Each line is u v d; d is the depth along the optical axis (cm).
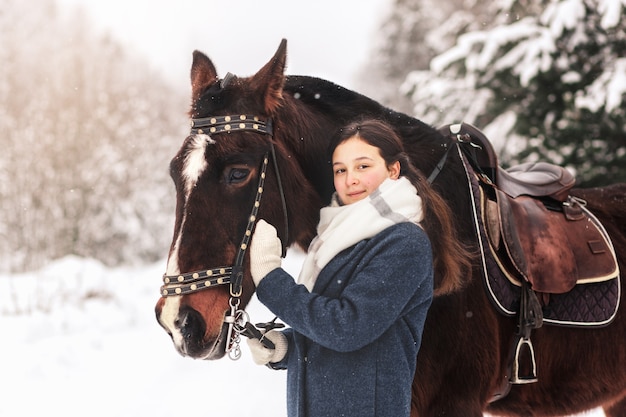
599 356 258
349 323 179
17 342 620
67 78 1664
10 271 1295
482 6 1148
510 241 235
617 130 772
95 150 1574
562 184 271
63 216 1462
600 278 256
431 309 221
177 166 204
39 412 451
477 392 226
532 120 831
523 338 236
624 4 689
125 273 1170
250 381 516
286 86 244
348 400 187
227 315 199
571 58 779
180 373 541
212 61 236
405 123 251
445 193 237
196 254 196
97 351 609
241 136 205
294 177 220
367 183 196
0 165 1359
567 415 260
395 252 183
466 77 841
